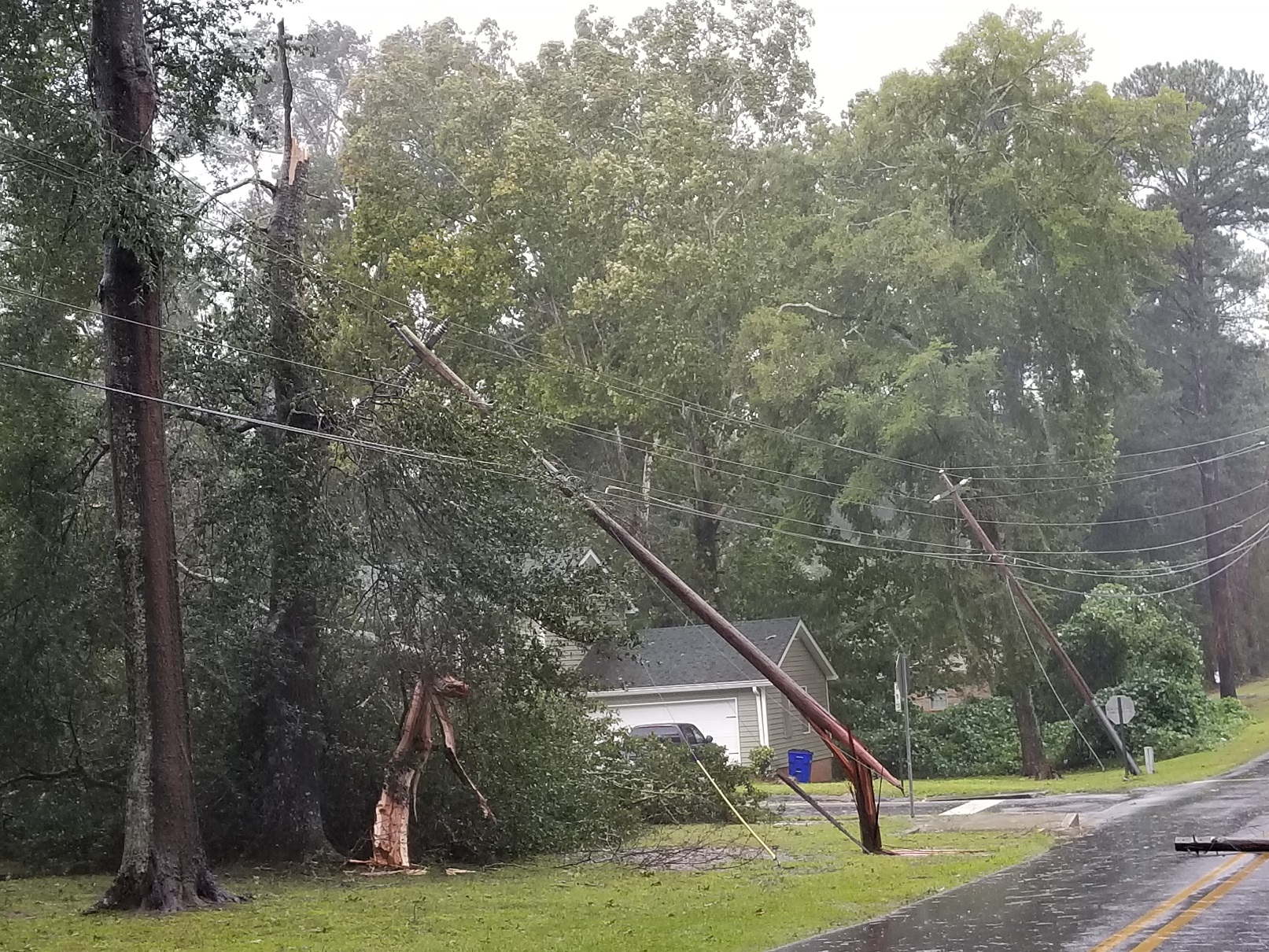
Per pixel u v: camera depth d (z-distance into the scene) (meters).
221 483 20.31
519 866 20.34
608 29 52.12
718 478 48.81
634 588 47.03
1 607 20.50
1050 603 43.00
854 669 48.66
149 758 16.36
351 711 21.52
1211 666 65.88
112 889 16.08
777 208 47.53
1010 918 12.10
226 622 20.23
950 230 39.78
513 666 20.48
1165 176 60.62
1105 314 39.34
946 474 39.06
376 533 20.27
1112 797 29.02
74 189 17.34
